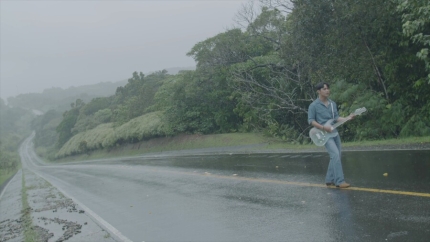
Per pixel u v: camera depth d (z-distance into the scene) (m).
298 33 18.41
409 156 9.76
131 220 8.47
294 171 10.63
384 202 6.18
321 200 6.98
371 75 15.94
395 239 4.69
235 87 27.17
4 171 57.25
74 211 11.07
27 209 13.55
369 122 15.87
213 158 19.52
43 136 137.88
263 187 9.23
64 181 23.28
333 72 17.42
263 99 25.30
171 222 7.61
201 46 30.62
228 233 6.20
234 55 29.33
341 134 17.62
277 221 6.32
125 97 78.88
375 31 15.09
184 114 34.72
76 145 74.88
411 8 11.86
